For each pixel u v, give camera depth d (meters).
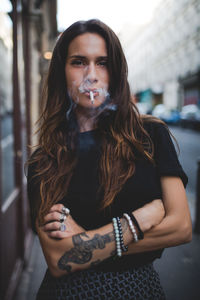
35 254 3.08
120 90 0.94
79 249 0.81
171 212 0.85
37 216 0.90
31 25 3.81
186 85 22.88
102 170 0.89
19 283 2.46
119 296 0.87
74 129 0.97
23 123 3.07
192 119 16.47
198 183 3.42
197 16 18.73
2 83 2.24
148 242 0.82
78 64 0.93
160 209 0.85
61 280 0.89
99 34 0.92
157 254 0.94
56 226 0.83
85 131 0.97
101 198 0.89
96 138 0.94
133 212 0.83
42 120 1.10
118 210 0.88
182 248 2.99
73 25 0.93
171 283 2.35
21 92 2.95
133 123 0.93
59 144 0.96
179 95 24.06
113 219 0.83
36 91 4.60
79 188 0.90
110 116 0.93
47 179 0.93
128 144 0.90
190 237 0.85
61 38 0.96
